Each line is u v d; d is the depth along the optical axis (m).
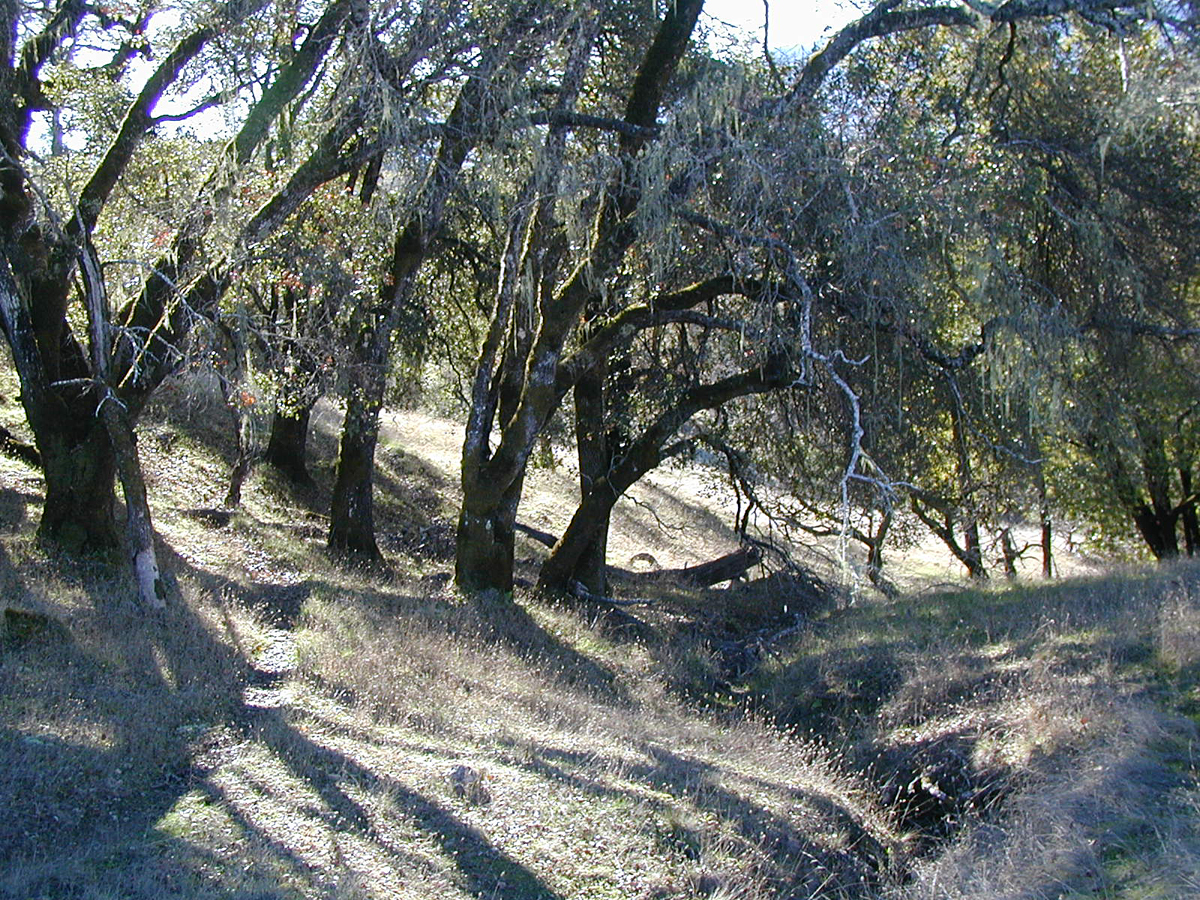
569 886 6.84
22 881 5.99
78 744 7.93
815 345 14.03
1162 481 19.91
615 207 13.86
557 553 17.52
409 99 13.12
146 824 7.06
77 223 12.00
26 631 9.78
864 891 7.93
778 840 8.20
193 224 12.58
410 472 27.31
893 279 12.23
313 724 9.15
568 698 11.50
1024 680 10.84
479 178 14.12
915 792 9.88
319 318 15.87
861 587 11.92
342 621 12.72
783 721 12.74
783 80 14.79
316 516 20.94
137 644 10.28
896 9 14.82
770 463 18.23
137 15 14.15
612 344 15.47
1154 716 8.81
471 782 8.00
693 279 15.48
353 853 6.89
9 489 15.32
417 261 16.58
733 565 22.50
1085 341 13.87
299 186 12.73
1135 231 14.38
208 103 13.60
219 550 15.70
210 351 12.65
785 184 12.13
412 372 20.94
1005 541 21.50
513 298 14.98
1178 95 12.78
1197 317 15.98
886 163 12.29
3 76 11.73
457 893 6.57
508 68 13.05
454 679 11.12
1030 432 14.73
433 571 18.64
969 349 13.91
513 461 15.76
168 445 22.12
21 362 12.40
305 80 12.87
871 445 14.80
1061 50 15.07
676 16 14.48
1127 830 7.09
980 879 6.98
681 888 7.03
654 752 9.81
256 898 6.11
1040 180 13.73
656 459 17.00
